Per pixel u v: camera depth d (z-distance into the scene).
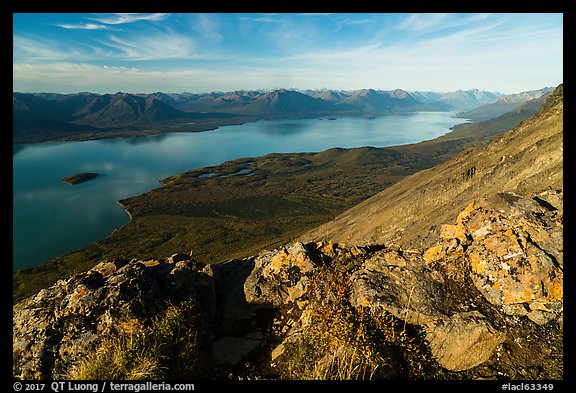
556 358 7.72
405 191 78.88
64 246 118.19
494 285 9.46
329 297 9.91
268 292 11.22
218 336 9.76
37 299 10.10
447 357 8.23
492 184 43.25
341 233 72.06
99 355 8.05
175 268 11.11
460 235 11.68
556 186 28.72
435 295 9.62
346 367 7.55
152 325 9.00
